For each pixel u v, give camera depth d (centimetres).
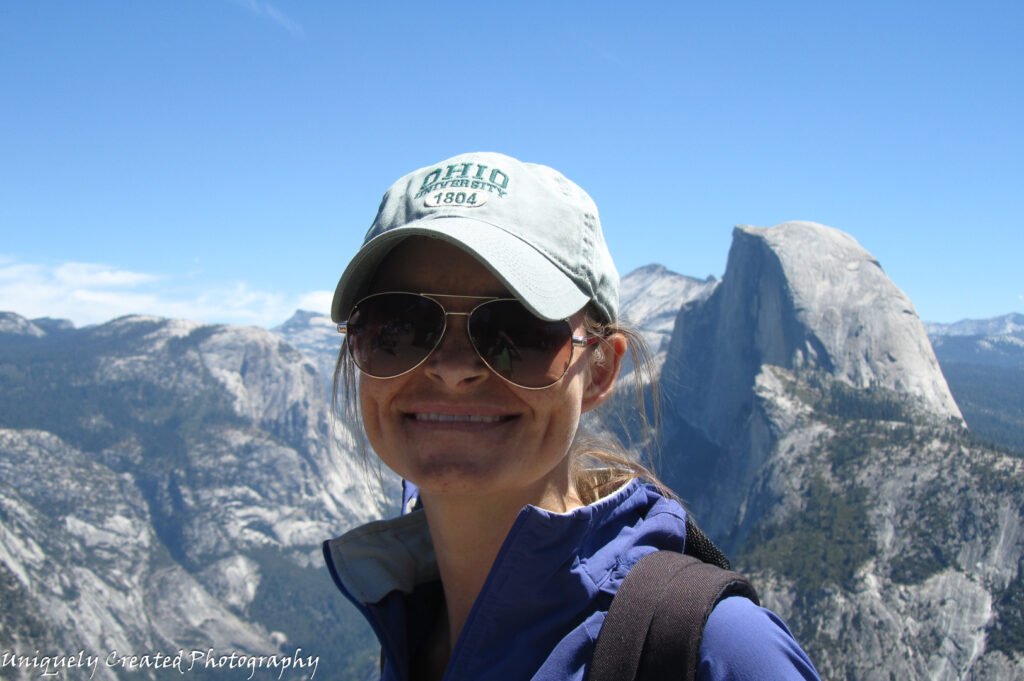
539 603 66
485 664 67
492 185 69
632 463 78
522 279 65
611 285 73
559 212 69
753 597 66
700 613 62
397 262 70
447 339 68
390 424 71
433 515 73
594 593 67
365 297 70
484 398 68
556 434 69
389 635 76
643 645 62
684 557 67
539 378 67
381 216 71
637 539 70
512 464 68
